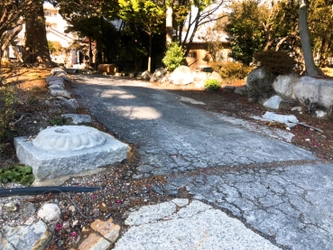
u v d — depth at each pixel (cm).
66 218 215
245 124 541
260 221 225
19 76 685
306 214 240
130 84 886
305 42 727
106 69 1311
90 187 252
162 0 1034
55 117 378
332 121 595
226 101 752
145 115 514
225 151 378
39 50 967
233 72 1036
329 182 309
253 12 1088
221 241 199
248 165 337
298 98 670
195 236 202
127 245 193
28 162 259
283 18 1055
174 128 459
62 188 241
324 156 403
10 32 891
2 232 201
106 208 229
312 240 207
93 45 1873
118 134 398
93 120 432
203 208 236
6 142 301
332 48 1158
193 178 290
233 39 1311
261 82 736
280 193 273
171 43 1032
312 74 720
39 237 198
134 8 1003
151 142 384
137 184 269
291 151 408
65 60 2144
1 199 224
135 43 1396
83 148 274
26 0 589
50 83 589
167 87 914
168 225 212
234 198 256
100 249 193
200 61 1641
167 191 261
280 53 727
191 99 743
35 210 217
